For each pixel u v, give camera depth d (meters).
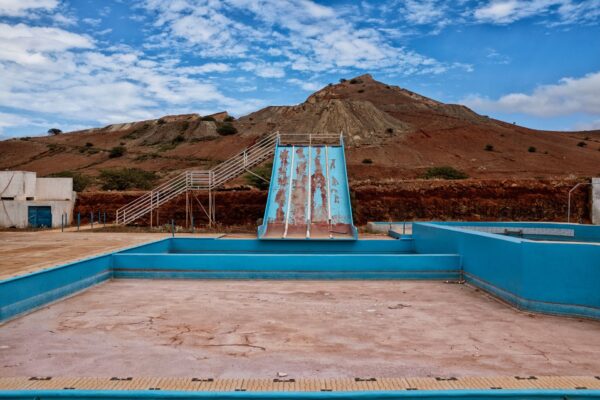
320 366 6.66
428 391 5.48
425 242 17.69
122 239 23.72
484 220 35.38
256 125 104.69
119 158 90.00
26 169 85.62
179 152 89.44
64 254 17.83
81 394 5.48
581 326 8.84
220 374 6.33
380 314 9.69
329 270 13.66
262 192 34.44
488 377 6.21
